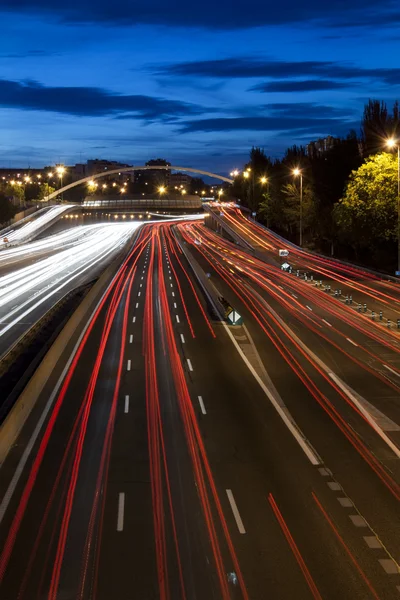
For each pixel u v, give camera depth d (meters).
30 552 15.38
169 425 25.11
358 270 82.12
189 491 18.97
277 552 15.38
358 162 96.75
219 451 22.34
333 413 26.73
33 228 157.75
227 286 69.31
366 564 14.86
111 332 43.91
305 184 122.94
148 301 58.50
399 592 13.72
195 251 114.31
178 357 36.81
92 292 58.03
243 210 186.75
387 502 18.23
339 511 17.66
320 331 44.66
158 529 16.53
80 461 21.31
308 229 126.50
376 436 23.94
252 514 17.44
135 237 148.75
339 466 21.00
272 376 32.81
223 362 35.72
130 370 33.78
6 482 19.58
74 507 17.84
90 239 145.88
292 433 24.27
